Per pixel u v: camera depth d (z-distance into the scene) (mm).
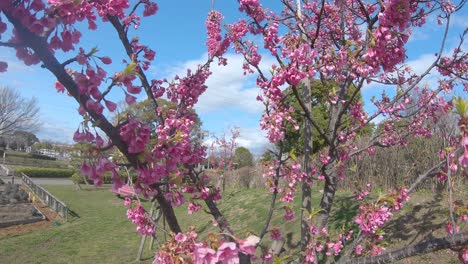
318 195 11062
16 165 48125
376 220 3508
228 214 13156
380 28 2953
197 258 1651
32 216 16250
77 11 1682
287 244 8562
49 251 11711
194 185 3814
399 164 9469
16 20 1480
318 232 4184
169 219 2041
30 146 63906
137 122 1784
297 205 10641
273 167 4422
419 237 6738
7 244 12219
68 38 1620
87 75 1614
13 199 19781
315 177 4922
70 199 22500
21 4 1496
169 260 1821
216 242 1704
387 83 5047
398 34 2975
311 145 5219
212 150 17781
